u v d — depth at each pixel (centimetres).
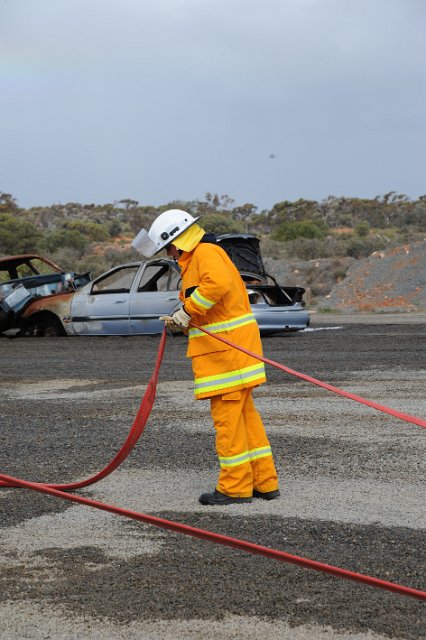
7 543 540
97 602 443
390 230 8600
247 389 623
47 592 458
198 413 966
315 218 9481
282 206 10119
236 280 631
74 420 948
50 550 525
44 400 1092
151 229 627
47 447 815
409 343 1655
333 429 857
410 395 1043
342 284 3528
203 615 423
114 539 544
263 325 1803
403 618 416
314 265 4334
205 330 600
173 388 1154
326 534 544
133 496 643
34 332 1994
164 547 526
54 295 1973
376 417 909
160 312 1856
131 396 1099
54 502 630
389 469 696
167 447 799
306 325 1853
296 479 678
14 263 2125
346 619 415
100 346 1731
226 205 10356
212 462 739
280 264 4425
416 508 592
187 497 638
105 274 1947
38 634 407
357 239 5797
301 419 911
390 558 499
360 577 370
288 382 1177
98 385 1206
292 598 442
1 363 1508
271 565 490
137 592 455
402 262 3494
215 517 587
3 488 679
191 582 467
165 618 421
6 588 464
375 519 571
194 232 626
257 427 632
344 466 711
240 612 426
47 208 11062
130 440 552
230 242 1966
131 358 1512
